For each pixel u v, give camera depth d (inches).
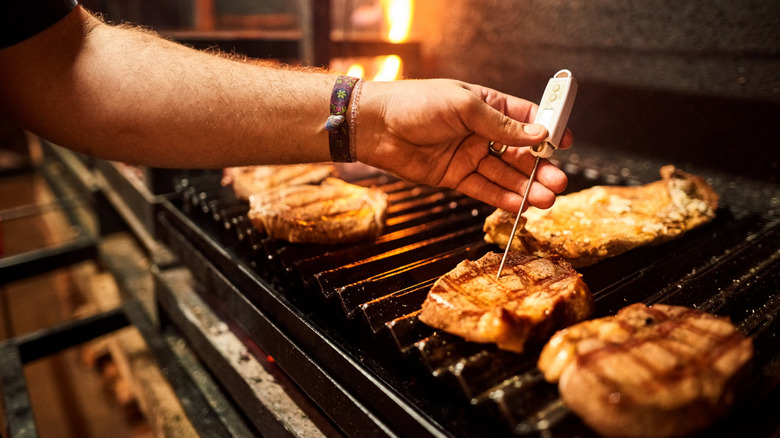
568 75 41.4
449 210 64.5
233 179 64.6
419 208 65.2
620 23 73.8
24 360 72.9
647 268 48.9
